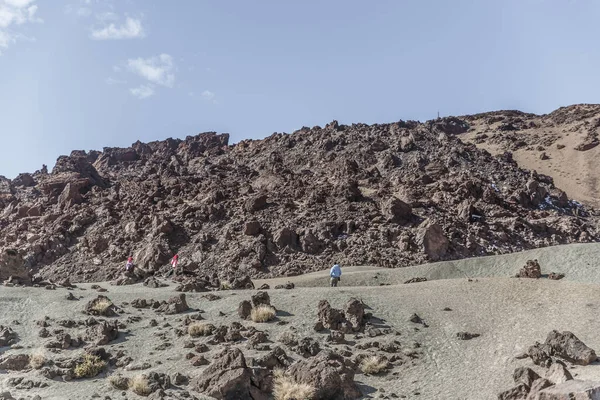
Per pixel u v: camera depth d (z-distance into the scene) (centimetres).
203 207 7769
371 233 6819
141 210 8131
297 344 2712
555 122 17838
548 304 3250
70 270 6688
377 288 3794
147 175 10806
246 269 6128
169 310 3322
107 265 6681
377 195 8331
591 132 15188
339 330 2955
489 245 6900
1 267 4162
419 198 8294
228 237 6844
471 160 11394
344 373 2270
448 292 3625
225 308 3350
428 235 6538
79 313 3300
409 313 3228
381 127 13750
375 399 2198
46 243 7294
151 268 6306
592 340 2634
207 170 11081
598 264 4872
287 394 2091
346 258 6266
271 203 7912
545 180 11219
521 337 2784
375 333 2916
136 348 2791
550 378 1936
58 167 10831
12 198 10000
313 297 3481
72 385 2378
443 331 2970
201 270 6184
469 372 2452
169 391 2211
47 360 2595
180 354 2658
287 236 6638
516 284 3722
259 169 11225
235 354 2270
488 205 8294
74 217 8156
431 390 2283
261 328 2969
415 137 12431
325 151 12031
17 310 3372
